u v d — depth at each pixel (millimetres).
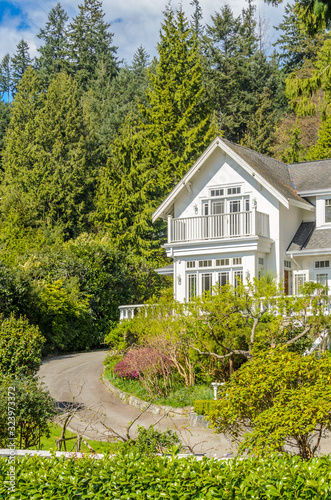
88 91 77562
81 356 31234
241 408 10273
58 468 8570
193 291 27188
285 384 9945
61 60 83312
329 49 40250
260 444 9125
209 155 27906
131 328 25500
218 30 74250
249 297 17891
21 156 58562
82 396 21047
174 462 8234
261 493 7320
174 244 27422
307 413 8898
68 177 52594
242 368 10844
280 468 7570
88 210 53688
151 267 41625
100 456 9914
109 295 37000
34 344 17859
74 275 35781
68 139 57719
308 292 17406
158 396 19547
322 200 27453
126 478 8047
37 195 51469
